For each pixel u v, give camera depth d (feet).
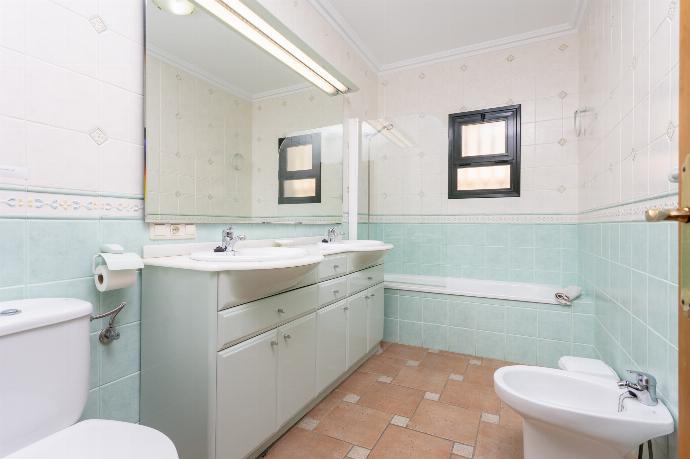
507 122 9.89
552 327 8.07
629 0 4.81
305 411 5.95
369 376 7.54
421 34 9.50
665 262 3.53
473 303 8.89
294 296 5.31
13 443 2.78
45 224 3.75
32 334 2.90
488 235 10.08
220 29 5.82
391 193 10.82
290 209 7.59
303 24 7.68
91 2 4.13
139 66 4.69
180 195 5.23
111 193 4.37
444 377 7.50
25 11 3.56
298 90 7.73
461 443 5.22
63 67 3.87
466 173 10.52
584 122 8.25
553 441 3.95
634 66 4.56
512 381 4.70
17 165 3.51
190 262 4.27
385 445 5.17
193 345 4.08
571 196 9.17
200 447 4.01
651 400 3.72
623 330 4.97
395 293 9.78
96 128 4.20
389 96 11.39
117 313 4.23
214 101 5.77
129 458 2.62
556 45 9.30
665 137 3.53
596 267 6.95
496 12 8.51
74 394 3.21
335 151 9.11
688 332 1.90
